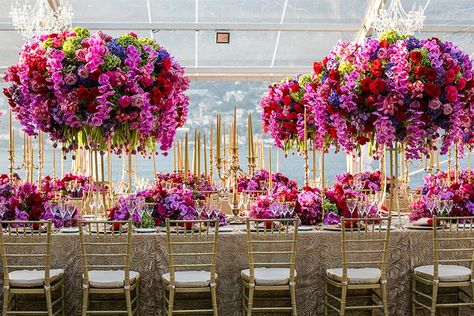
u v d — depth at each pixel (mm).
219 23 10836
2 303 5375
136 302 5359
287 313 5508
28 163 7242
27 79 5426
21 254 5156
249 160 6516
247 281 5211
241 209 7500
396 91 5355
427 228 5637
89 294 5430
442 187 6270
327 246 5500
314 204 5934
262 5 10664
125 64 5414
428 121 5531
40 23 9227
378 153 6102
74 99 5297
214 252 5062
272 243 5457
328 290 5512
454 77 5410
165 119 5773
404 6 10578
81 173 9477
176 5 10539
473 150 7969
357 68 5484
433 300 5203
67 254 5402
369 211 5805
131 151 5895
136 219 5699
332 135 5957
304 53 11695
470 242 5613
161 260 5422
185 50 11523
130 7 10500
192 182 7781
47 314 5426
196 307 5461
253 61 11859
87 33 5621
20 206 5781
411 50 5457
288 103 7684
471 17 10719
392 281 5539
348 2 10539
